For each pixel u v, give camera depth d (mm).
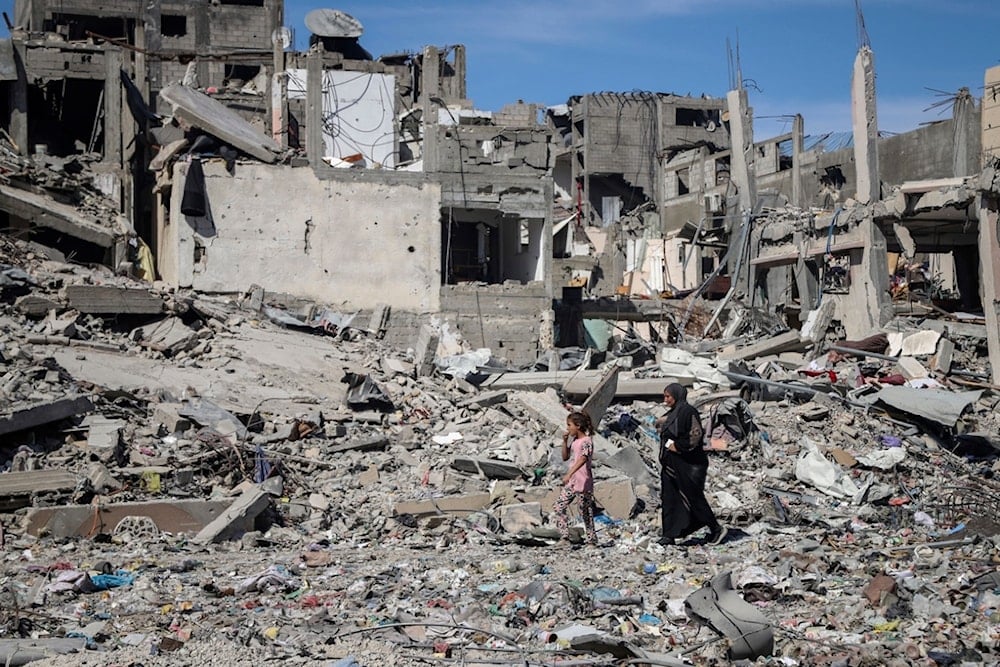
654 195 75125
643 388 23359
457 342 30453
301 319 28438
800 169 57156
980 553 13086
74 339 21359
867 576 11844
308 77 30422
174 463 16250
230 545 13742
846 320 31922
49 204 30109
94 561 12133
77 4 58594
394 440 19500
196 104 31031
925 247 34188
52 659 8133
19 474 14414
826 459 19688
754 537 14688
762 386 24000
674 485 14117
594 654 8680
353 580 11422
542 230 32188
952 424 21828
